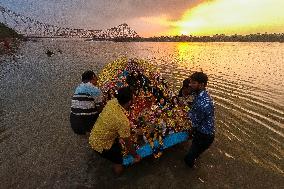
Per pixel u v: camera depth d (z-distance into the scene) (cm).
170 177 554
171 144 613
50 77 1548
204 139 528
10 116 905
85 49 4247
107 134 488
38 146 698
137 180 546
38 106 1000
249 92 1129
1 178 569
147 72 770
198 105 515
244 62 2112
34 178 565
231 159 620
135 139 580
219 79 1412
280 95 1080
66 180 554
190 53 3144
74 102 587
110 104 491
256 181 543
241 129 764
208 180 546
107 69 888
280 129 757
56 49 4191
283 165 596
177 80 1387
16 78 1555
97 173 573
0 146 702
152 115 623
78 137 743
